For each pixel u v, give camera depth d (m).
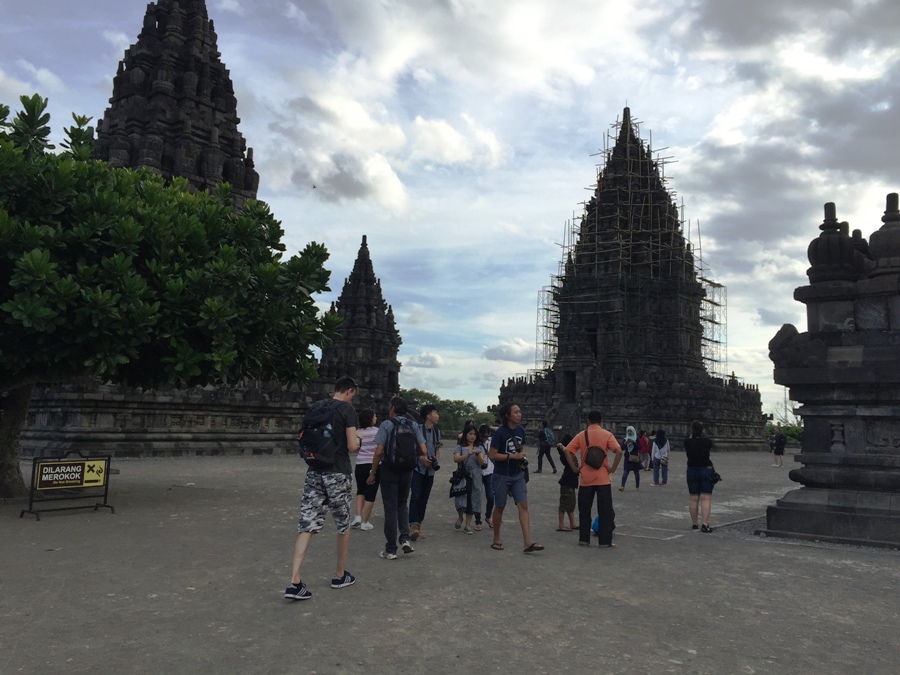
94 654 6.35
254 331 17.67
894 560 11.67
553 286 88.31
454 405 154.25
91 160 19.17
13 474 17.14
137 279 15.12
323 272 18.58
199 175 49.22
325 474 8.64
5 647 6.48
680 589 9.38
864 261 15.20
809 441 14.70
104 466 15.44
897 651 6.93
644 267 83.31
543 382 82.88
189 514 15.15
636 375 78.12
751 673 6.26
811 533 13.80
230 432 38.94
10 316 14.84
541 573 10.22
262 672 6.00
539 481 28.16
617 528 15.08
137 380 17.61
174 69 50.75
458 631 7.30
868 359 13.89
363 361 89.81
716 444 69.12
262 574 9.59
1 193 14.91
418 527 13.23
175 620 7.44
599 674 6.14
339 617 7.68
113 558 10.49
